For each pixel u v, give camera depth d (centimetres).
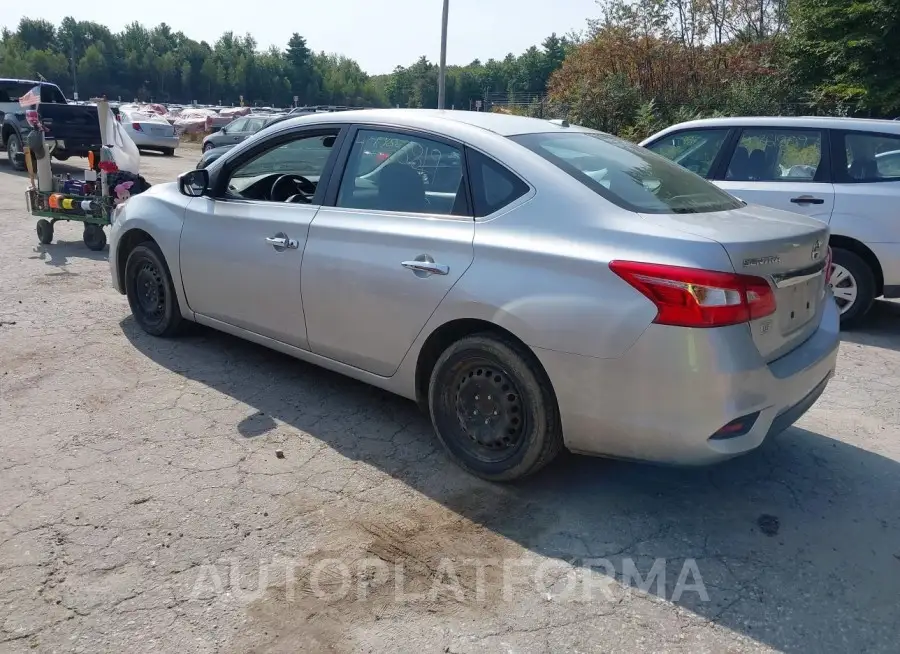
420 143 383
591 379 309
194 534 306
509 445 348
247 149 462
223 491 340
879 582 294
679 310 288
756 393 299
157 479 348
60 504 323
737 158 673
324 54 13125
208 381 467
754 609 276
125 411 419
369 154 402
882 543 321
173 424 406
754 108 1972
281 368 493
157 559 289
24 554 289
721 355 288
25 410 414
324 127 426
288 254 417
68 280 697
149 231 510
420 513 330
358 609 267
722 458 301
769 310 304
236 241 450
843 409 467
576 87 2158
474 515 330
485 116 400
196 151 2669
